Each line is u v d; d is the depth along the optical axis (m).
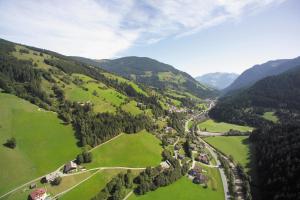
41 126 181.25
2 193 125.38
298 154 156.12
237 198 146.00
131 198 139.88
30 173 141.38
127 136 199.75
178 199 143.25
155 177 157.50
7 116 180.25
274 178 150.12
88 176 149.12
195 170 174.75
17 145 158.00
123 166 164.88
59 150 164.38
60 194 132.50
